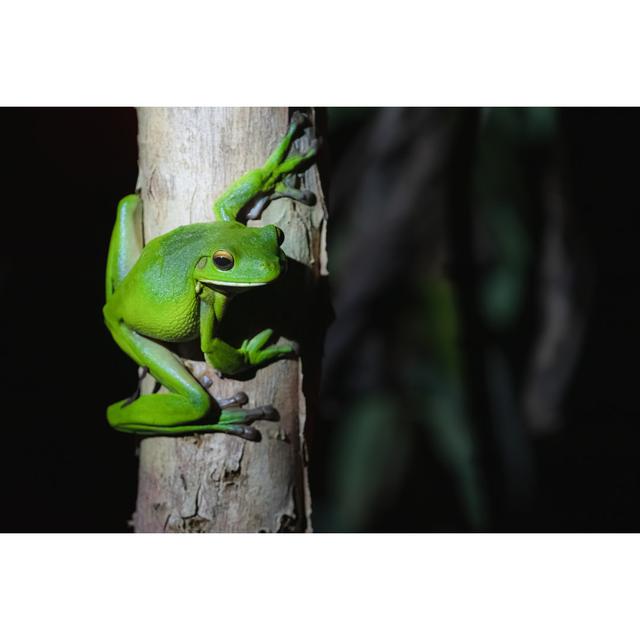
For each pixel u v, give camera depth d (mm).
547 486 1490
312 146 1054
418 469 1426
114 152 1494
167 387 1048
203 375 1052
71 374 1540
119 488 1503
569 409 1484
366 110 1438
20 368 1508
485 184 1382
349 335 1432
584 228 1405
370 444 1407
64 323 1547
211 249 1026
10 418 1479
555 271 1383
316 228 1055
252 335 1045
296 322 1050
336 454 1417
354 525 1400
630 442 1490
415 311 1428
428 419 1395
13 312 1517
